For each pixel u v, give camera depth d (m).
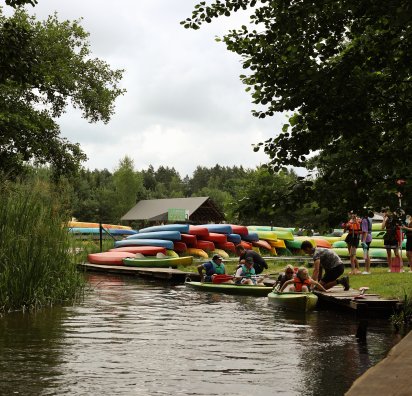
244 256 16.69
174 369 6.97
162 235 26.48
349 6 6.81
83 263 16.11
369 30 7.23
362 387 2.01
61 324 10.19
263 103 7.48
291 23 7.19
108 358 7.54
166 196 110.81
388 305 11.20
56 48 31.00
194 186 173.88
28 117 28.34
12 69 15.70
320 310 12.51
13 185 12.66
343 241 28.59
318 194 7.17
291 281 13.62
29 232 12.14
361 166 7.16
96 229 39.50
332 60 7.44
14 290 11.71
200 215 64.44
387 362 2.26
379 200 7.07
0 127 26.75
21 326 9.92
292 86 7.28
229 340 8.92
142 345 8.43
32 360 7.37
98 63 34.03
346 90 7.11
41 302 12.29
